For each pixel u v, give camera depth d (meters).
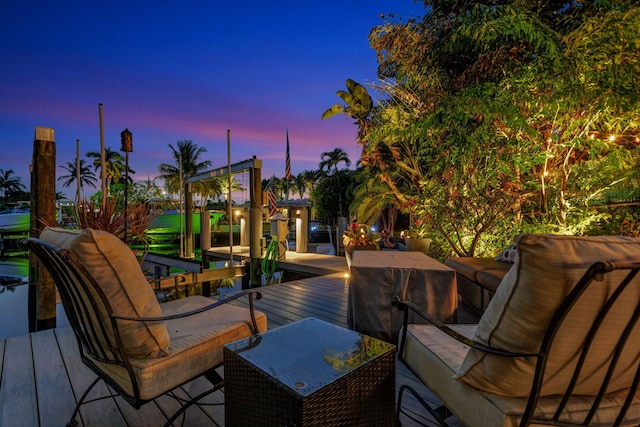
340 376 1.02
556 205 3.84
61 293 1.41
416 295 2.40
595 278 0.70
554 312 0.80
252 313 1.65
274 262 6.64
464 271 3.09
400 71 5.34
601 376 0.92
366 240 5.39
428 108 4.76
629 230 3.47
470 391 1.06
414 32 5.12
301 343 1.26
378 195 7.89
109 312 1.16
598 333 0.83
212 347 1.45
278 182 29.67
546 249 0.77
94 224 3.27
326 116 8.29
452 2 4.93
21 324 5.09
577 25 3.63
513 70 3.86
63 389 1.88
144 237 3.67
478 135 3.79
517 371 0.90
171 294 6.56
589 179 3.74
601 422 0.90
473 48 4.24
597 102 3.14
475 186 4.21
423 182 4.95
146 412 1.68
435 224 4.50
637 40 2.89
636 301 0.82
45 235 1.41
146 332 1.24
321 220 19.72
